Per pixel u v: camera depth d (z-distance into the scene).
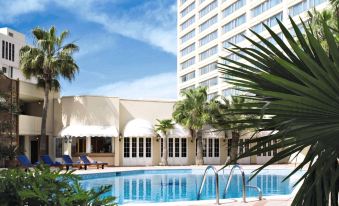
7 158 25.56
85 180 24.62
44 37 34.38
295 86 2.52
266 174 27.34
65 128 34.97
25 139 36.12
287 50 3.12
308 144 2.99
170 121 35.97
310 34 2.57
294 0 44.94
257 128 3.17
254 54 3.29
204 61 69.75
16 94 30.38
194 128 35.94
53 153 35.94
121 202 16.16
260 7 52.44
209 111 34.50
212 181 24.09
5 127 27.03
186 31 77.94
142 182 23.80
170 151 37.72
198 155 36.53
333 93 2.47
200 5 71.75
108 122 35.66
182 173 29.38
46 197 2.63
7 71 66.31
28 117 33.56
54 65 33.28
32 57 33.88
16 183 2.82
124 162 36.31
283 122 2.73
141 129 35.72
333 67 2.45
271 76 2.56
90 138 35.50
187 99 35.50
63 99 36.06
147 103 37.88
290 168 29.45
